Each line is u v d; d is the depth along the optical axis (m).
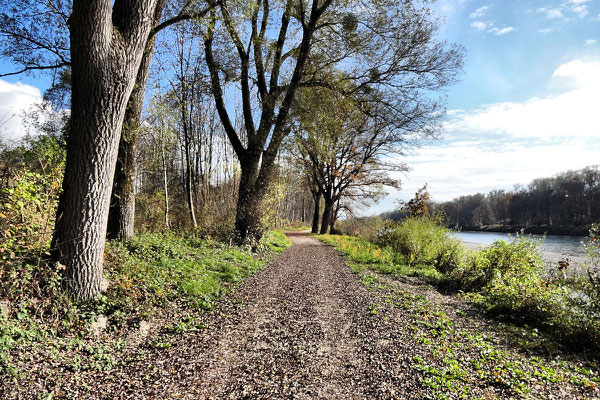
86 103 5.29
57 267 5.07
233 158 24.41
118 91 5.54
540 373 4.47
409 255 15.27
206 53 15.23
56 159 7.87
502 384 4.09
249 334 5.67
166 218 14.59
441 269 13.53
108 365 4.21
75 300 5.22
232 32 13.27
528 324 6.91
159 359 4.58
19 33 8.93
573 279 7.61
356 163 32.53
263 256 15.05
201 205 20.50
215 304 7.05
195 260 10.10
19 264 4.98
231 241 14.84
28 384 3.48
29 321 4.40
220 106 16.19
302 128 17.22
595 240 7.03
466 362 4.71
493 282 8.78
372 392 3.91
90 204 5.43
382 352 5.04
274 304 7.49
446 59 15.96
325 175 34.62
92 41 5.11
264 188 16.50
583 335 5.81
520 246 10.10
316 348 5.18
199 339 5.31
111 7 5.30
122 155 10.10
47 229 6.20
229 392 3.88
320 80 16.53
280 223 37.59
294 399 3.76
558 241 29.55
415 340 5.49
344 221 42.69
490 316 7.43
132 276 6.86
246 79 16.19
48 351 4.09
